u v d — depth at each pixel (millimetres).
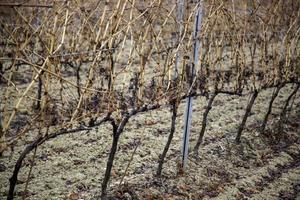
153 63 8125
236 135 5906
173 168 4758
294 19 6223
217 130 5996
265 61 5867
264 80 5848
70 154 4863
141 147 5199
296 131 6492
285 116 6676
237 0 5664
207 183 4566
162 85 4316
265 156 5500
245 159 5324
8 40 4562
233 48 5438
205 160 5082
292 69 6305
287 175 5078
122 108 4070
